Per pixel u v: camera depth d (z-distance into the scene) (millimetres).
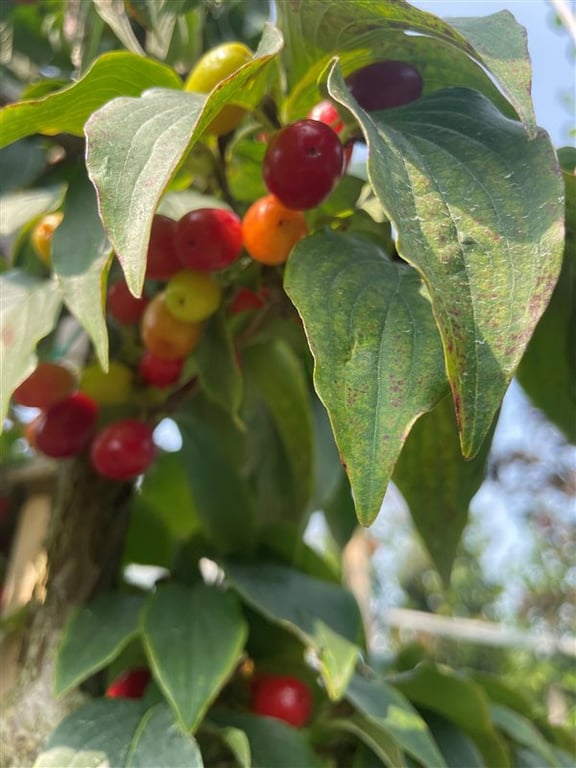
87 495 178
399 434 89
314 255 108
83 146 185
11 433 247
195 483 199
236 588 163
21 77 232
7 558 244
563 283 164
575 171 138
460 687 181
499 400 86
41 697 158
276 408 207
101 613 165
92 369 170
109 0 158
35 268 167
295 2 125
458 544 193
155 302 153
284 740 155
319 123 126
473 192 99
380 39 130
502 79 100
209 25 203
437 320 86
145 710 149
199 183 167
